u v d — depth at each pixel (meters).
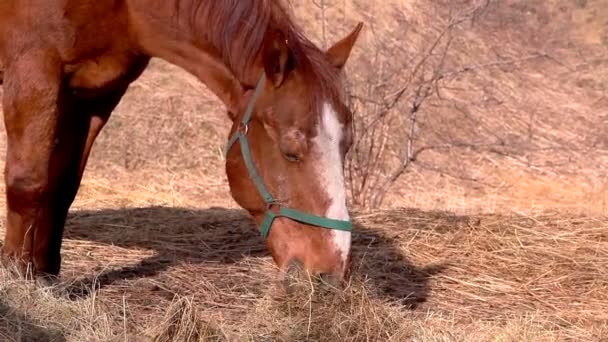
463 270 5.79
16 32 4.57
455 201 9.09
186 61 4.50
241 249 6.18
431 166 9.65
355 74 9.43
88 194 8.31
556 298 5.37
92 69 4.66
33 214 4.71
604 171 10.59
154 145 10.00
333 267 3.96
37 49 4.54
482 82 11.98
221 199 8.86
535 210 7.53
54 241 4.99
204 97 10.89
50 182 4.76
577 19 14.27
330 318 4.20
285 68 3.93
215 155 9.99
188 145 10.09
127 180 9.19
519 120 11.50
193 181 9.43
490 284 5.56
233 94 4.34
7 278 4.57
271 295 4.47
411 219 6.75
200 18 4.35
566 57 13.37
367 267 5.73
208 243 6.32
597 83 12.91
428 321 4.64
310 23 10.91
